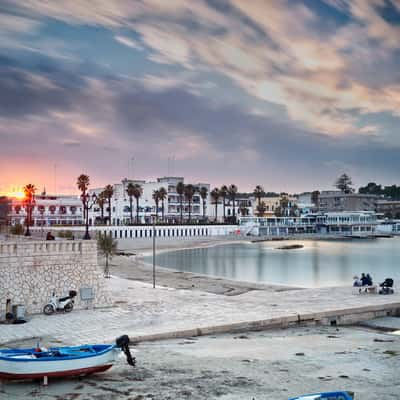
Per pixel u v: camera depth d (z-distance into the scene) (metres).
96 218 191.75
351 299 42.53
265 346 28.31
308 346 28.45
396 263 106.94
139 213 198.12
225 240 190.00
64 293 37.31
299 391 20.17
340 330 33.97
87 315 35.53
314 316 35.75
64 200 168.62
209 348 27.55
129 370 23.03
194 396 19.45
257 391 20.11
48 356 21.39
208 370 23.08
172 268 94.75
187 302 41.66
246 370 23.14
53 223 164.50
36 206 161.12
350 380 21.78
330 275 84.31
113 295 45.53
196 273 86.25
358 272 89.06
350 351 27.27
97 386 20.67
